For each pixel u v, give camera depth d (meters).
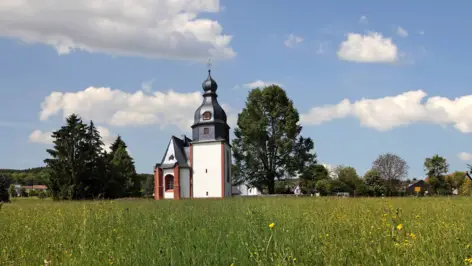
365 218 11.56
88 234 10.27
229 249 7.12
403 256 6.38
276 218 11.09
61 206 26.20
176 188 75.31
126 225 12.09
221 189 75.75
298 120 75.12
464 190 84.12
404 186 112.00
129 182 98.31
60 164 66.94
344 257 6.39
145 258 6.92
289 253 6.60
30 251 8.28
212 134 77.88
